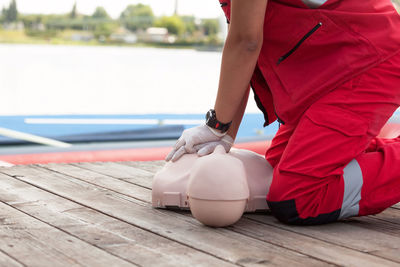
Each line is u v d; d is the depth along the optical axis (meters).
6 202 1.71
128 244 1.29
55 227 1.43
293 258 1.21
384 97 1.50
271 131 5.18
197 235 1.39
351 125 1.47
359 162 1.51
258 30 1.46
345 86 1.49
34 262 1.15
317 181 1.47
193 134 1.67
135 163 2.58
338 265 1.17
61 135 4.68
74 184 2.04
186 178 1.64
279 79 1.58
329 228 1.50
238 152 1.74
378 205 1.51
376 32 1.50
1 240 1.30
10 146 4.22
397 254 1.26
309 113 1.50
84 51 14.74
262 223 1.54
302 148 1.48
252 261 1.18
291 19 1.51
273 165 1.77
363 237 1.41
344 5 1.51
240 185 1.43
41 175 2.19
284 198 1.49
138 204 1.74
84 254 1.21
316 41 1.50
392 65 1.51
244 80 1.54
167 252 1.24
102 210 1.64
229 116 1.62
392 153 1.54
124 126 5.16
